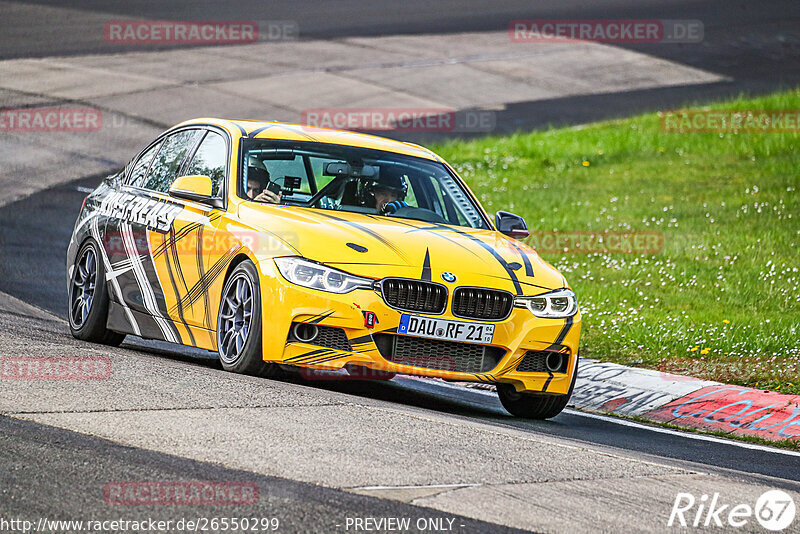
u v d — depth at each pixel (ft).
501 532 46.85
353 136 100.22
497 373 80.89
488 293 80.43
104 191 106.93
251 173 90.07
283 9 441.68
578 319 85.10
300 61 353.10
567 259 164.45
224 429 60.13
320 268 78.02
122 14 402.11
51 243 165.78
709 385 99.96
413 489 52.13
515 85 341.00
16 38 346.95
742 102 302.66
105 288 99.96
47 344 84.94
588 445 70.95
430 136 275.39
